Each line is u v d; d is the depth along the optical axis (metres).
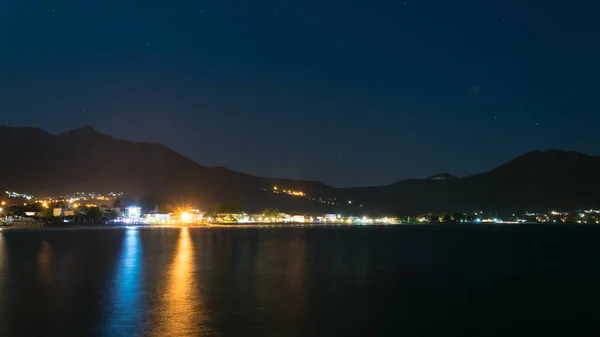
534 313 30.67
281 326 25.39
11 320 25.94
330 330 25.03
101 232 134.62
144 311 28.14
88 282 38.66
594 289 40.28
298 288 37.00
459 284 41.88
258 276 43.03
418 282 42.34
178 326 24.97
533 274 50.12
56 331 23.94
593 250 86.62
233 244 86.50
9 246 78.56
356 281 41.59
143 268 48.12
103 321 25.78
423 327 26.52
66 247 76.56
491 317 29.33
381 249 80.44
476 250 83.69
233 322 25.94
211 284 38.09
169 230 153.50
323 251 73.25
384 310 30.06
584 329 27.12
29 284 37.53
